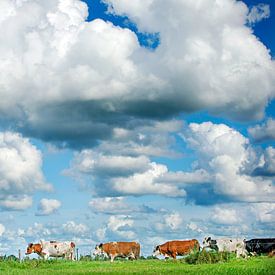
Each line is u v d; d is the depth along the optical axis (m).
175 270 45.09
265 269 41.41
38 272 46.38
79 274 43.78
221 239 65.00
